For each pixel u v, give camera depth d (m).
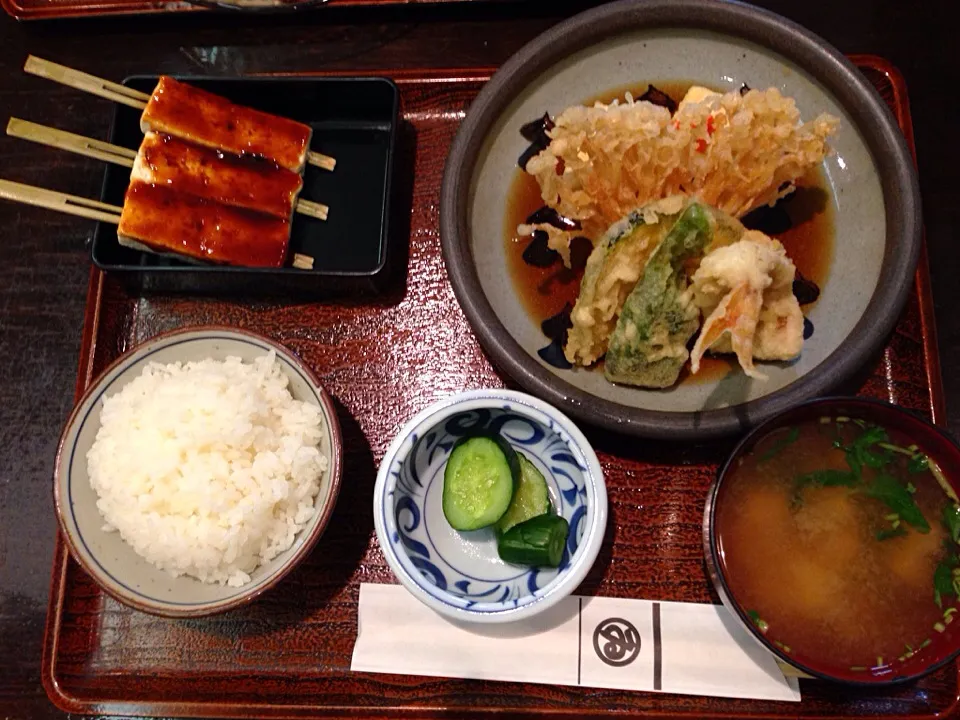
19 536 0.40
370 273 0.39
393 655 0.36
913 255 0.36
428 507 0.38
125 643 0.37
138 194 0.40
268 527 0.36
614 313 0.38
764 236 0.37
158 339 0.37
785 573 0.34
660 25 0.41
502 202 0.41
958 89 0.44
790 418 0.34
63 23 0.47
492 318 0.36
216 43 0.47
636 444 0.38
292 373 0.37
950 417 0.40
